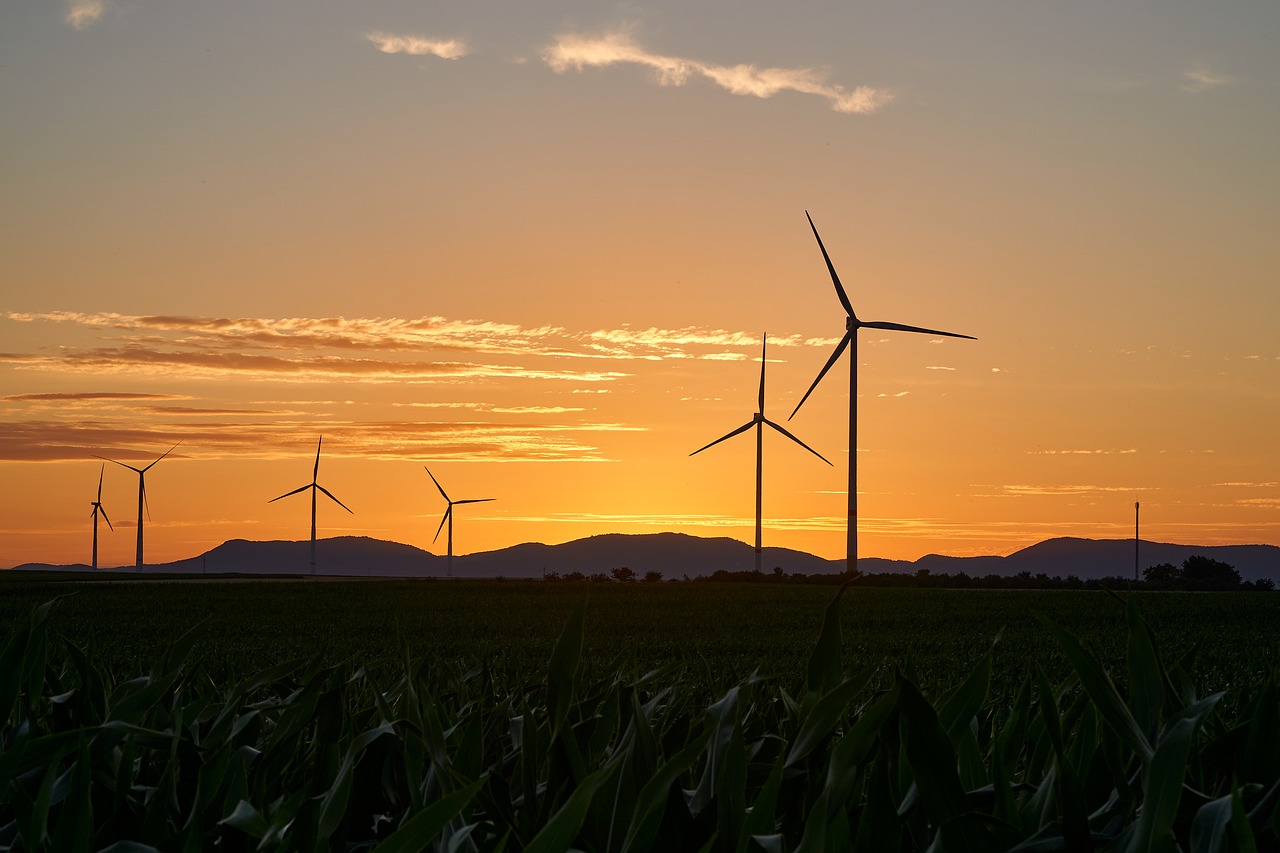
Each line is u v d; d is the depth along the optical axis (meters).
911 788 2.26
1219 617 54.69
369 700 4.08
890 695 2.08
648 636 40.12
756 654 32.19
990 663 2.50
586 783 1.71
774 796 2.02
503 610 59.78
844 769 2.06
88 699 3.39
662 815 2.16
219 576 167.88
